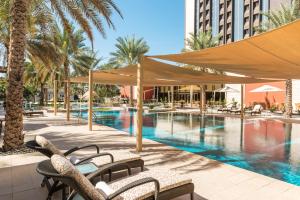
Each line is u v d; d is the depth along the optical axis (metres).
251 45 6.04
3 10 10.26
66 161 2.84
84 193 2.83
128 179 4.00
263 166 7.91
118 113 27.55
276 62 7.75
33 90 46.84
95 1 9.44
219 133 14.85
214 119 21.70
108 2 9.55
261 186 5.07
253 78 14.20
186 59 8.02
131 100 35.41
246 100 33.31
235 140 12.61
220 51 6.71
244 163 8.26
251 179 5.47
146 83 22.38
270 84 30.19
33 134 11.13
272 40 5.58
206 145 11.39
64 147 8.45
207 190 4.84
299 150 10.30
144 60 8.88
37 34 14.99
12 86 7.67
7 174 5.40
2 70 16.64
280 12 22.42
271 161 8.55
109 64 35.53
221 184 5.17
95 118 22.20
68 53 25.11
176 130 16.05
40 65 23.58
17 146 7.68
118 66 35.31
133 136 10.91
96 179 4.78
